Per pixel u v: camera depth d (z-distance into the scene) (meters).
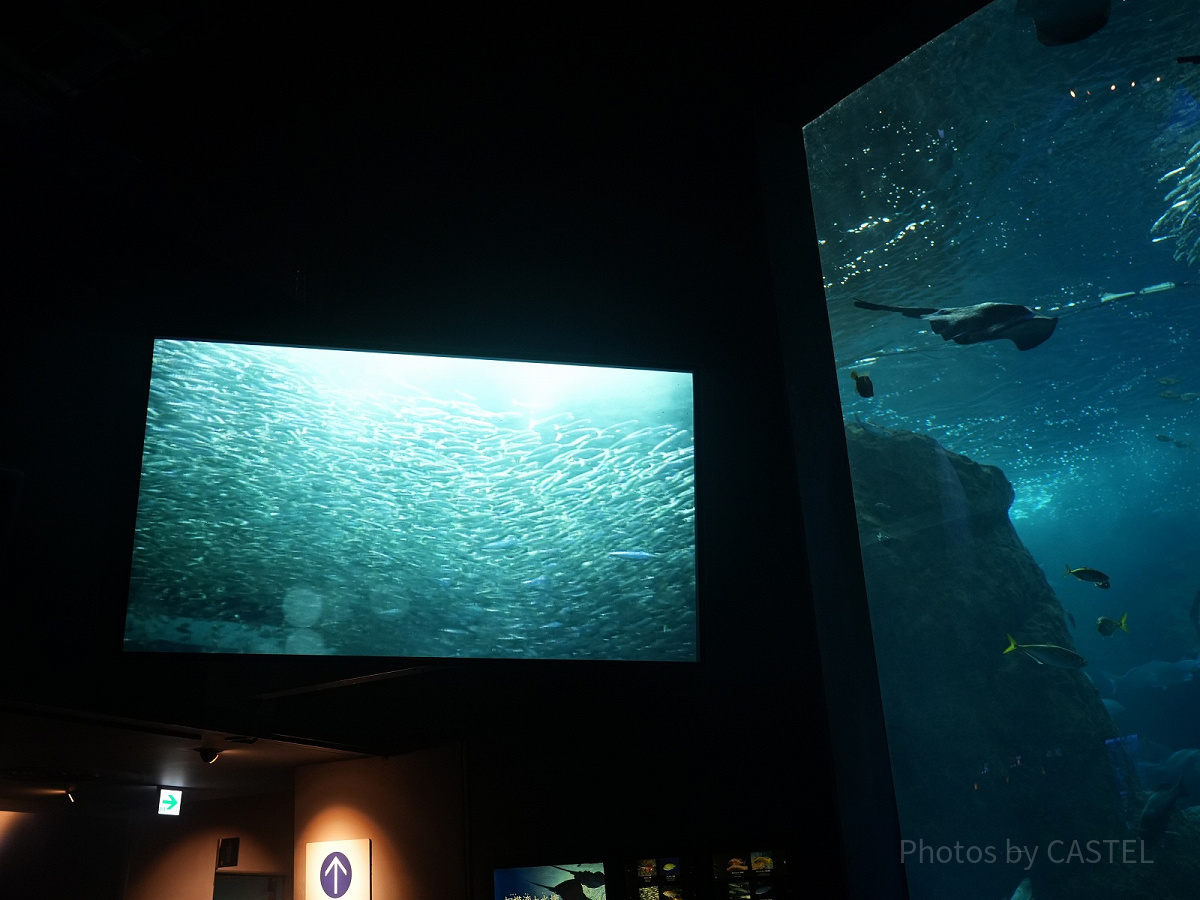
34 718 3.82
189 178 4.77
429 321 4.63
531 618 3.75
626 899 3.72
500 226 4.77
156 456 3.58
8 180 3.68
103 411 3.86
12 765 5.40
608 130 4.56
